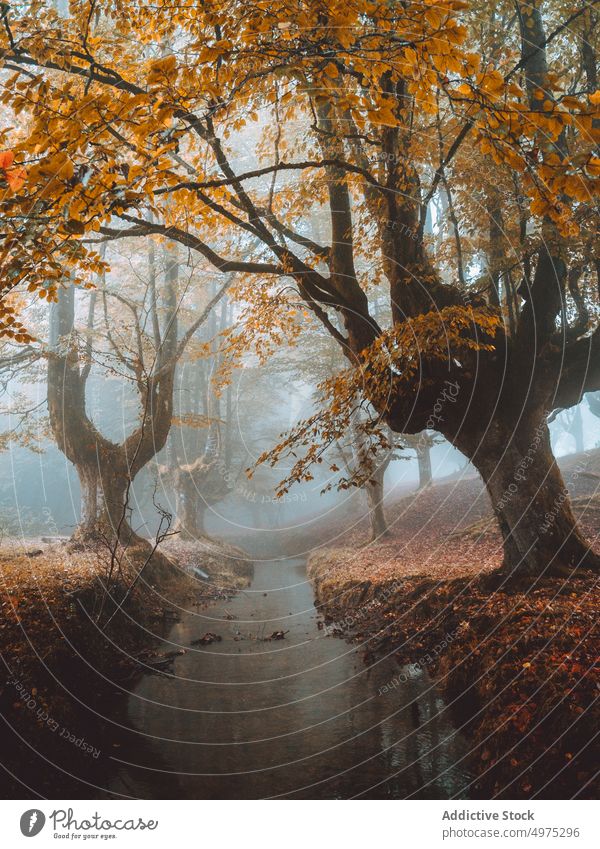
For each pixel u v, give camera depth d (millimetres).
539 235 8984
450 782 5020
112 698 7766
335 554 22141
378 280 10766
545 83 3656
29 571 11562
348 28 4340
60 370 18875
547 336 9773
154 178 4641
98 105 4230
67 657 7688
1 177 3752
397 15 4145
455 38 3697
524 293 9805
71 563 14000
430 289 9531
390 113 4480
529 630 6926
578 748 4496
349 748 5934
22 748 5398
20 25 5977
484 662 6855
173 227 8164
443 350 9352
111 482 18422
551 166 3654
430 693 7418
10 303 7219
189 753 5945
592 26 8656
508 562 9922
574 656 5844
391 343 8242
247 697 7859
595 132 3523
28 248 4094
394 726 6457
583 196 3686
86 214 4223
